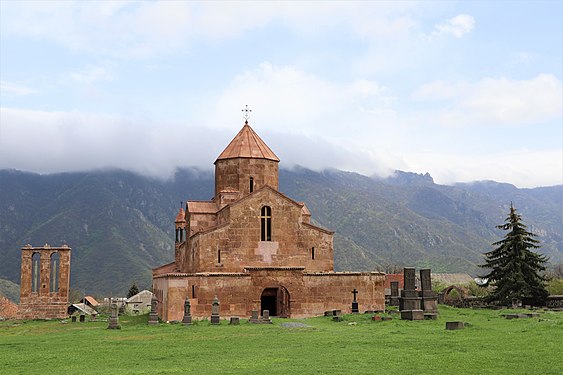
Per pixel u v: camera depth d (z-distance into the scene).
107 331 40.28
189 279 48.28
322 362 22.88
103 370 22.88
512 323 36.91
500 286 63.97
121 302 107.25
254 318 42.84
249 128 61.97
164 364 23.91
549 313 44.25
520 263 62.81
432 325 37.28
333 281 51.53
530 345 25.47
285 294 51.56
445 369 20.61
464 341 27.59
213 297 48.53
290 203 54.50
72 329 45.34
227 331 36.69
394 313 48.69
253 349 27.58
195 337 33.72
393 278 100.56
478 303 66.81
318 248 54.62
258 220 53.44
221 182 59.84
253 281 49.69
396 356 23.75
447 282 132.75
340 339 30.19
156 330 39.41
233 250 52.56
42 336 39.09
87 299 122.19
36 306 69.31
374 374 20.12
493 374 19.58
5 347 32.09
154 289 58.69
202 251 51.84
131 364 24.22
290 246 53.91
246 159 59.16
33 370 23.38
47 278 70.25
